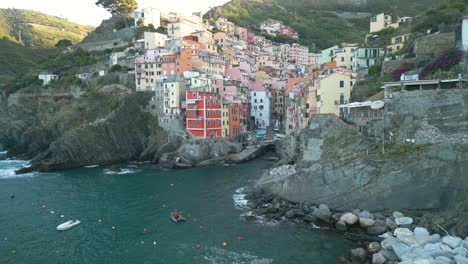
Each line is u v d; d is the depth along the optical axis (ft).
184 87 376.07
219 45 543.39
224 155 341.62
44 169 312.09
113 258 144.46
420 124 181.78
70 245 157.17
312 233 160.15
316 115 225.56
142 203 212.02
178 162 325.21
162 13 599.16
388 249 134.62
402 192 170.71
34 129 383.86
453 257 121.29
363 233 157.17
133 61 458.09
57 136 382.01
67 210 202.18
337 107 254.88
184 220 181.98
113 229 173.78
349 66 357.41
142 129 376.68
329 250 143.02
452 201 160.66
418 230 144.46
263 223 175.11
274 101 492.95
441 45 247.29
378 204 174.60
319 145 217.56
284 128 430.20
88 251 151.12
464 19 217.56
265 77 527.40
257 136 410.93
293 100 353.31
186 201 213.87
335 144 207.51
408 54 261.03
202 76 399.65
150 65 409.28
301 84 371.97
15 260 144.56
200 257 142.31
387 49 325.01
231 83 423.23
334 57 378.12
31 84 473.67
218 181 260.62
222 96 375.25
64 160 324.60
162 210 198.80
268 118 463.01
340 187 182.60
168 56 412.77
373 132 196.24
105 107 399.03
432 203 165.68
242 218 182.91
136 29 533.96
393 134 187.32
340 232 160.04
